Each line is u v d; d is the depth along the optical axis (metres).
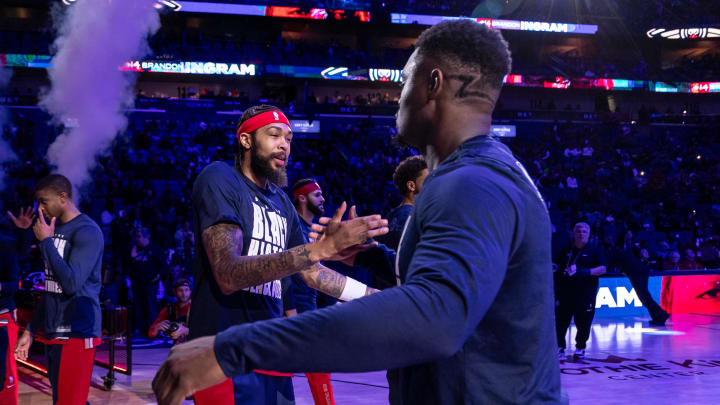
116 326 6.45
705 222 22.64
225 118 28.58
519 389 1.10
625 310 12.16
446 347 0.91
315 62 32.19
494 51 1.22
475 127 1.23
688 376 6.85
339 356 0.89
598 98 36.88
